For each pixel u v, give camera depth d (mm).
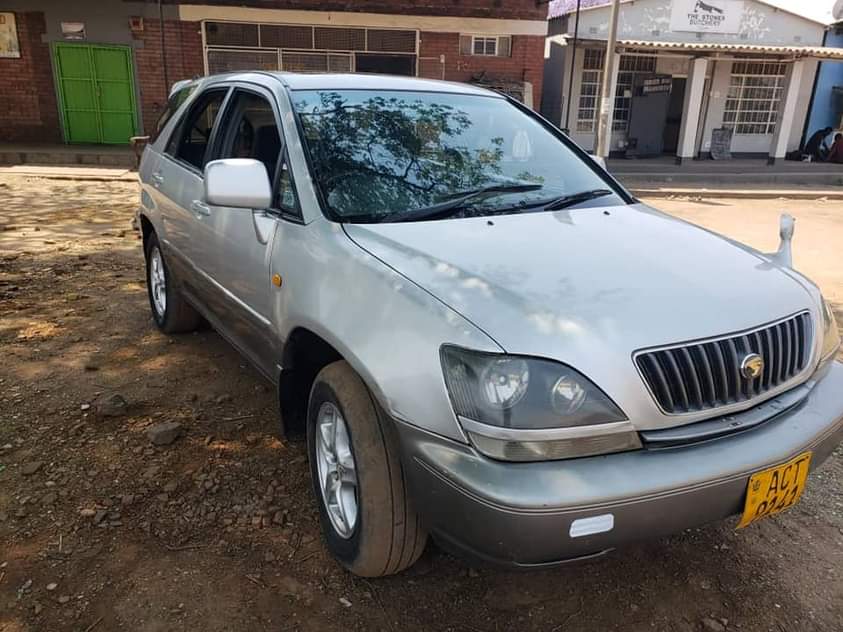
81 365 4289
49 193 11078
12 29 14953
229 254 3352
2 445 3320
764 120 20312
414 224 2705
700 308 2203
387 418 2193
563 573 2633
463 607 2449
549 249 2510
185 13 14812
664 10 18156
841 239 9906
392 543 2328
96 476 3109
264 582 2525
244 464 3254
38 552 2619
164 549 2670
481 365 1965
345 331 2355
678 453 2023
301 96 3193
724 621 2416
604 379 1966
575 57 18422
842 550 2809
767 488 2111
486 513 1900
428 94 3516
